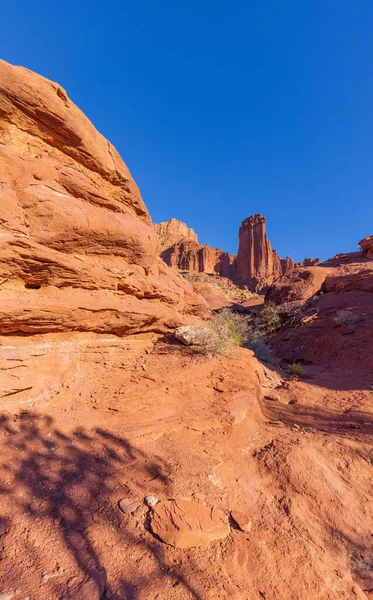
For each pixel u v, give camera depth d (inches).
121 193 358.6
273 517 151.5
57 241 262.7
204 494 156.6
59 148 286.2
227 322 486.0
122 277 317.7
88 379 253.6
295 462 193.0
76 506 138.9
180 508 140.5
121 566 113.4
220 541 131.6
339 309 749.3
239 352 342.3
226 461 190.7
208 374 280.5
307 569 124.3
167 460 179.6
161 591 105.6
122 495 148.7
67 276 261.1
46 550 115.9
